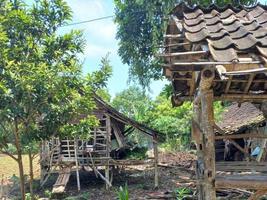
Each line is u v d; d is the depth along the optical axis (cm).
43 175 1888
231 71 428
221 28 521
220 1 1580
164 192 1650
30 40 860
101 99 1844
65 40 890
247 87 543
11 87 785
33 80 789
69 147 1842
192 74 544
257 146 1530
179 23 588
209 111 506
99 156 1855
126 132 2136
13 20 863
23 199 891
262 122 1504
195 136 581
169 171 2270
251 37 479
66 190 1858
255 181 520
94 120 974
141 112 3388
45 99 824
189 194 1507
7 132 865
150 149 3067
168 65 442
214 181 513
